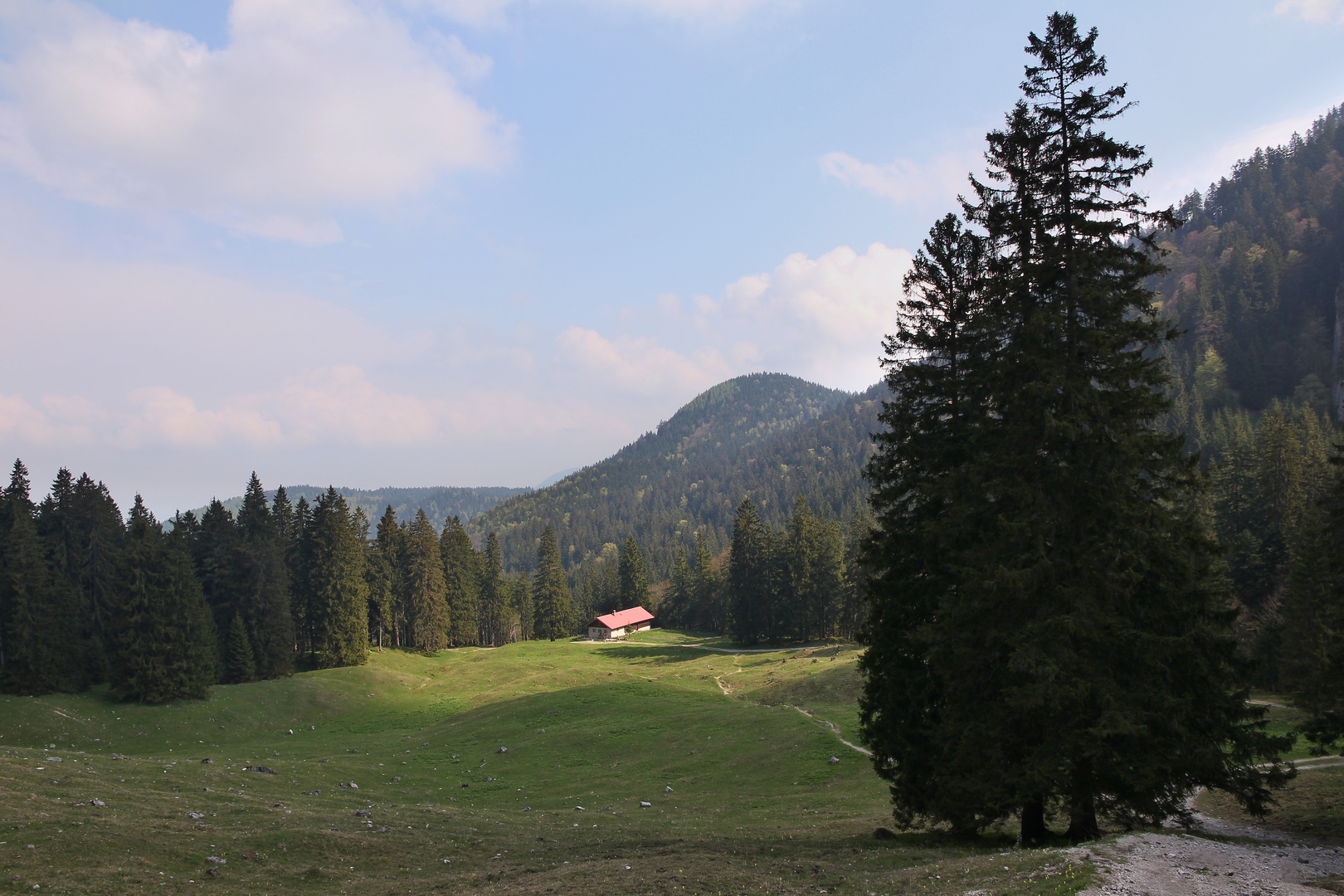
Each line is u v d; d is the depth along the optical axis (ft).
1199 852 52.80
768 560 367.86
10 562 206.90
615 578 559.79
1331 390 470.80
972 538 71.00
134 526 220.02
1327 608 92.58
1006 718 62.85
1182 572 61.82
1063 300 67.21
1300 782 93.86
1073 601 60.03
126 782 95.14
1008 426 66.95
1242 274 597.11
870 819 96.32
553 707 200.95
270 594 267.18
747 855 72.49
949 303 84.89
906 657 78.74
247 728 209.46
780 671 268.00
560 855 76.59
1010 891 43.78
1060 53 68.59
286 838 73.92
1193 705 60.08
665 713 185.47
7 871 55.52
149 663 210.18
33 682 205.98
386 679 281.13
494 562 459.73
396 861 73.26
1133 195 66.13
